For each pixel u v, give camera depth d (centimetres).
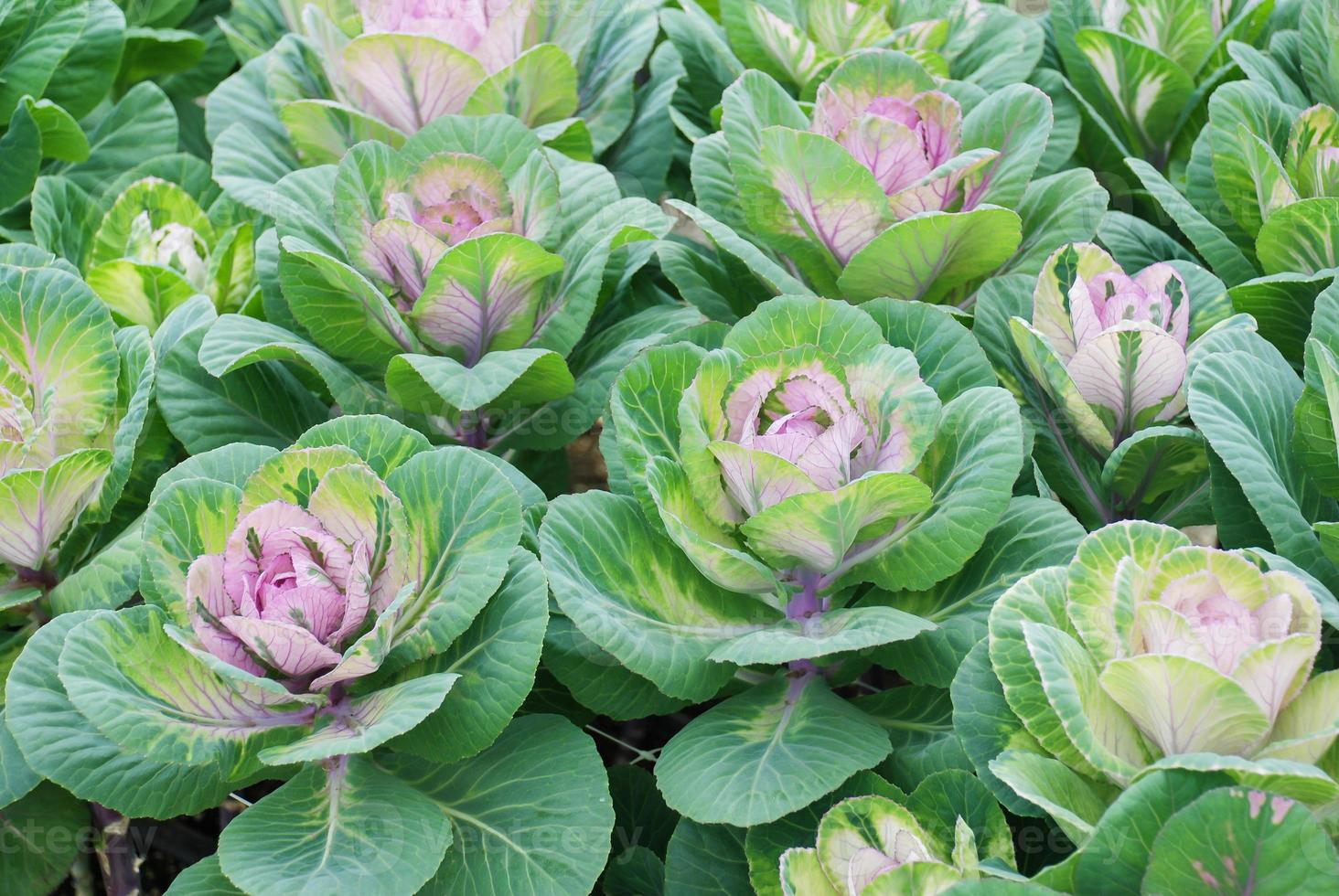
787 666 166
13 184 201
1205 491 174
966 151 185
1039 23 215
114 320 188
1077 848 146
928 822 151
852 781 156
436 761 155
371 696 156
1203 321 176
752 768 154
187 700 154
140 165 206
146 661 153
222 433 175
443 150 181
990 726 151
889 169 181
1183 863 138
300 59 200
